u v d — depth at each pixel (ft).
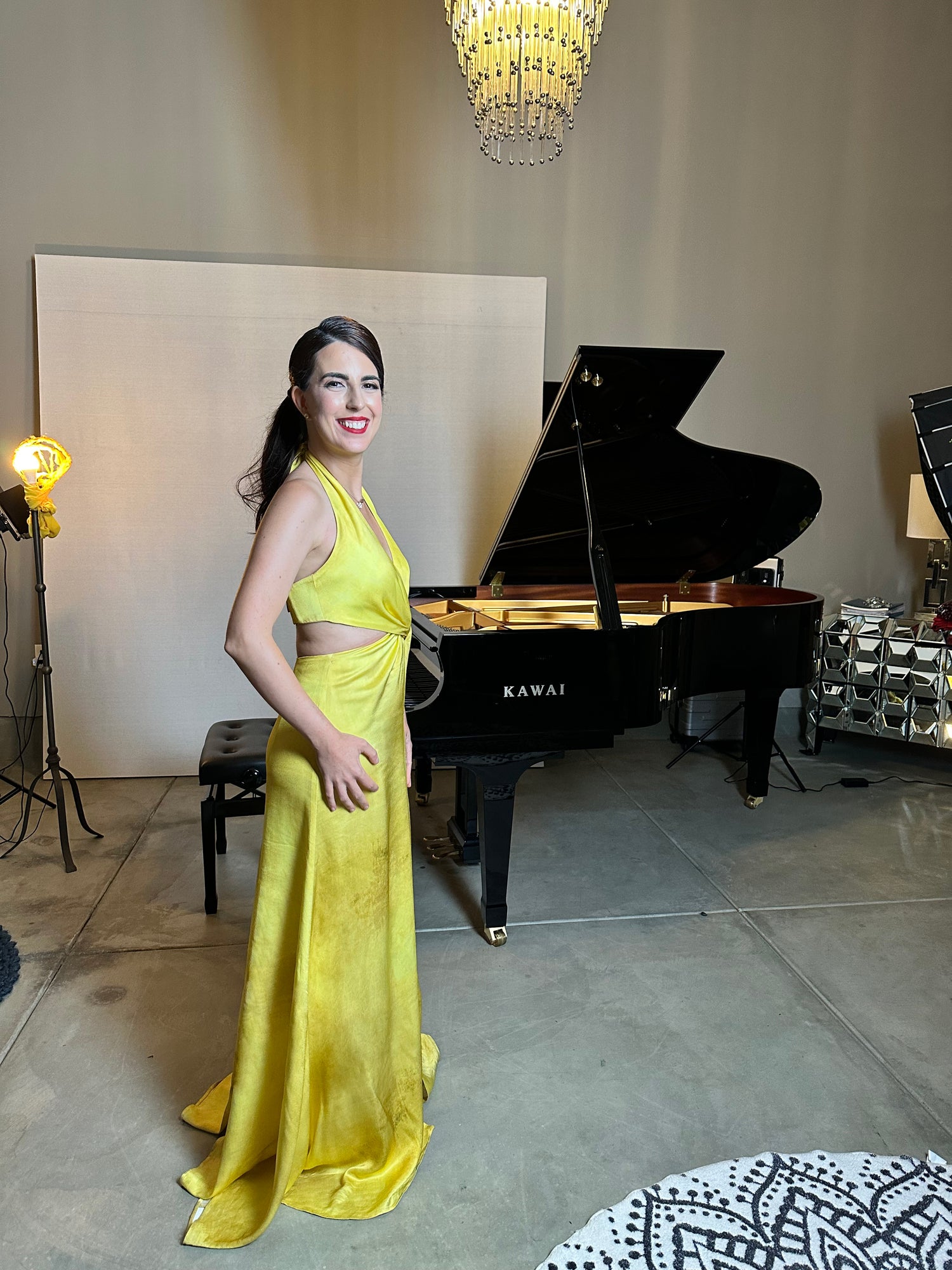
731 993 8.77
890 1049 7.93
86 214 14.44
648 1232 5.89
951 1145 6.75
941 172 16.81
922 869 11.66
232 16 14.35
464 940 9.75
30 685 14.79
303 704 5.36
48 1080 7.37
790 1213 6.07
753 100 15.98
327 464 5.68
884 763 16.10
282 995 5.97
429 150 15.12
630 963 9.29
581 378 9.32
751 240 16.34
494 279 15.30
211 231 14.75
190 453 14.61
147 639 14.80
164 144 14.46
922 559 17.70
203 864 11.27
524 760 9.45
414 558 15.65
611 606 9.88
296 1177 6.15
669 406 10.09
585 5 10.69
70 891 10.82
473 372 15.42
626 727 9.70
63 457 11.37
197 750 15.11
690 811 13.62
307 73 14.65
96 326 14.21
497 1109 7.09
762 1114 7.07
